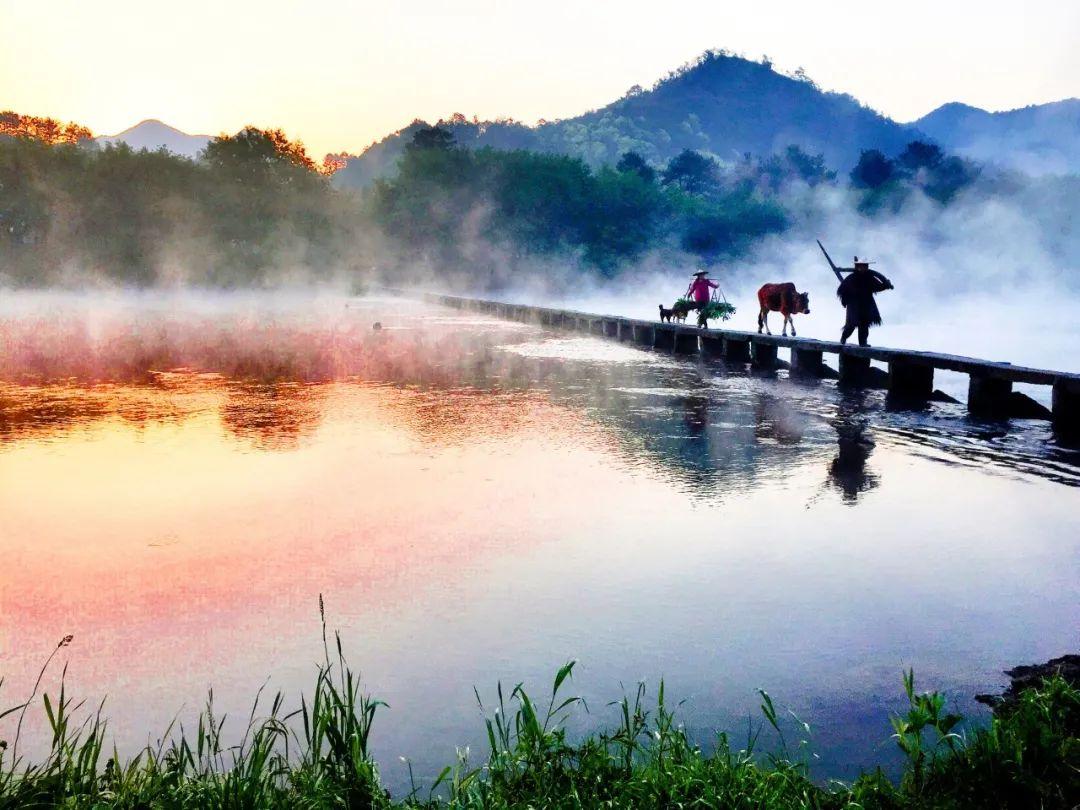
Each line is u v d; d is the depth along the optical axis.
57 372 19.66
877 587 6.47
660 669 5.12
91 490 9.27
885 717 4.53
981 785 3.55
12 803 3.42
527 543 7.55
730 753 4.15
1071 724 3.97
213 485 9.52
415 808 3.55
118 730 4.48
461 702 4.75
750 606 6.10
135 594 6.36
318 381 18.47
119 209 62.09
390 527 8.01
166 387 17.27
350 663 5.24
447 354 24.75
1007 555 7.21
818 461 10.89
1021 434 12.95
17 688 4.94
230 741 4.37
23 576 6.73
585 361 23.41
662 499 9.00
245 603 6.19
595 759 3.82
